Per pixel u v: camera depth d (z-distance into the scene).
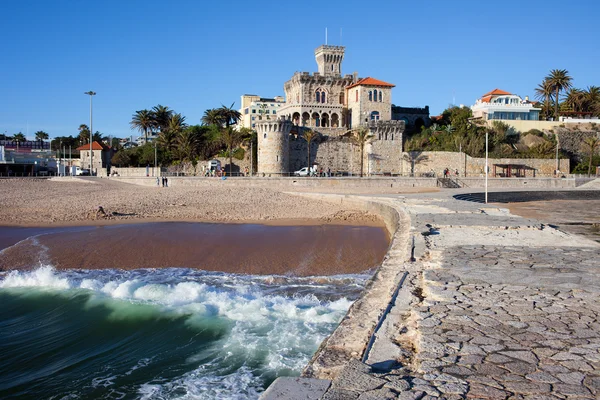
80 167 122.38
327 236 30.52
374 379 5.84
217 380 11.23
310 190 69.50
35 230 32.41
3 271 21.30
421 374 6.03
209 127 112.94
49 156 135.75
